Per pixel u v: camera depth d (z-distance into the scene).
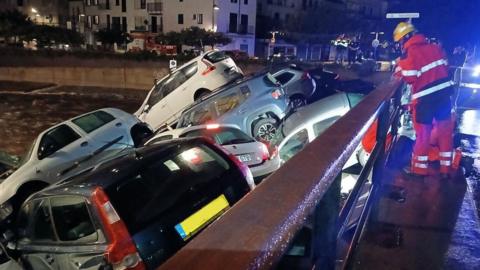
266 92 9.23
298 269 1.04
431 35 10.32
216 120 9.09
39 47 43.69
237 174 4.54
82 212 3.76
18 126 23.88
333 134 1.34
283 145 7.53
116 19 56.25
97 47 51.94
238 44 49.22
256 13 52.28
